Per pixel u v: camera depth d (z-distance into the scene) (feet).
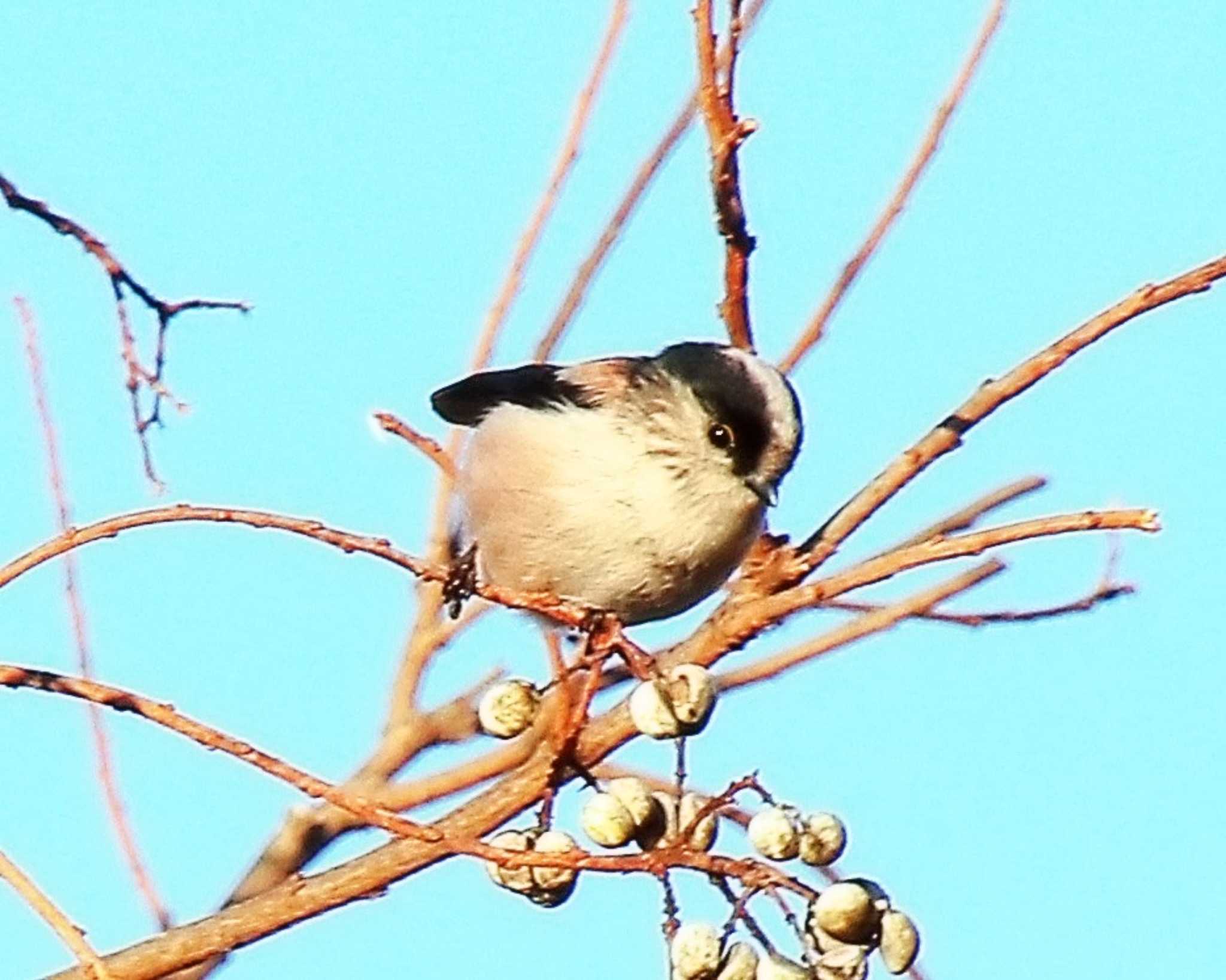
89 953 19.57
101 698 21.79
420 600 35.17
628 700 26.58
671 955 22.43
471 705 34.17
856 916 22.48
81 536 22.95
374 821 21.44
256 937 25.12
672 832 24.58
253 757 21.70
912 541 31.76
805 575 27.12
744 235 30.25
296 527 23.30
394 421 32.35
